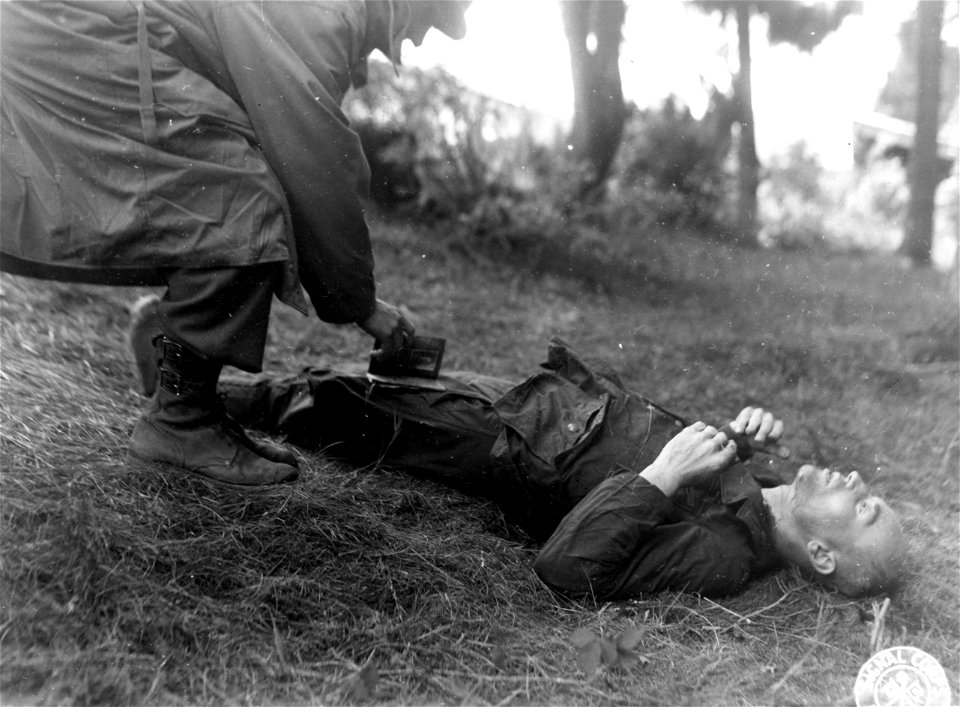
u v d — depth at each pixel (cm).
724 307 693
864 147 1267
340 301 274
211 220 239
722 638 243
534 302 656
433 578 246
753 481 284
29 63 240
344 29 271
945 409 453
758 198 1130
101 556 211
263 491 262
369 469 313
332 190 253
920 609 267
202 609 210
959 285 729
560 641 231
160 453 256
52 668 181
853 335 598
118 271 266
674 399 455
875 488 367
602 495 262
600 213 812
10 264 252
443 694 204
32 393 280
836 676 230
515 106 852
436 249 731
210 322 246
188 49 247
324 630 216
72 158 240
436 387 312
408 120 801
